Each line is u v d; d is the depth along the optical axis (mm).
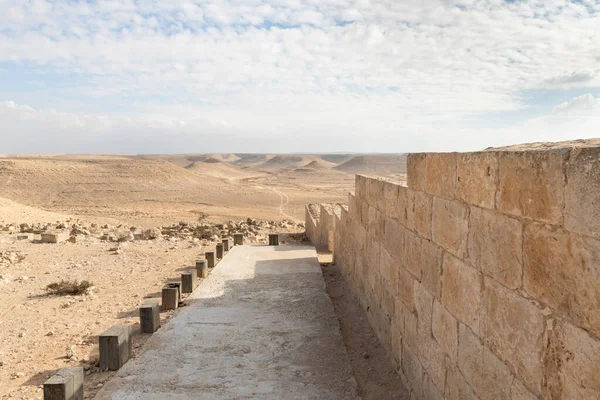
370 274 7824
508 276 3197
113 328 6434
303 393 5336
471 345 3789
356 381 5711
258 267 11258
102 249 15141
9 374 6172
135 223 33750
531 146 3932
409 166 5574
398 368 5953
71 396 4914
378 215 7203
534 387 2857
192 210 45719
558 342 2611
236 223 25547
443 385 4395
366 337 7336
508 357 3178
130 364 6055
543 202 2771
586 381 2365
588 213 2344
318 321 7621
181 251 14688
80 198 54688
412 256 5410
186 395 5262
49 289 10289
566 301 2543
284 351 6477
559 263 2604
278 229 23938
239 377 5711
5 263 12758
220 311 8102
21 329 7875
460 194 4035
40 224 23594
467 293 3871
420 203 5129
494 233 3406
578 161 2430
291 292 9195
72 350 6832
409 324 5512
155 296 9734
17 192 55688
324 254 15000
